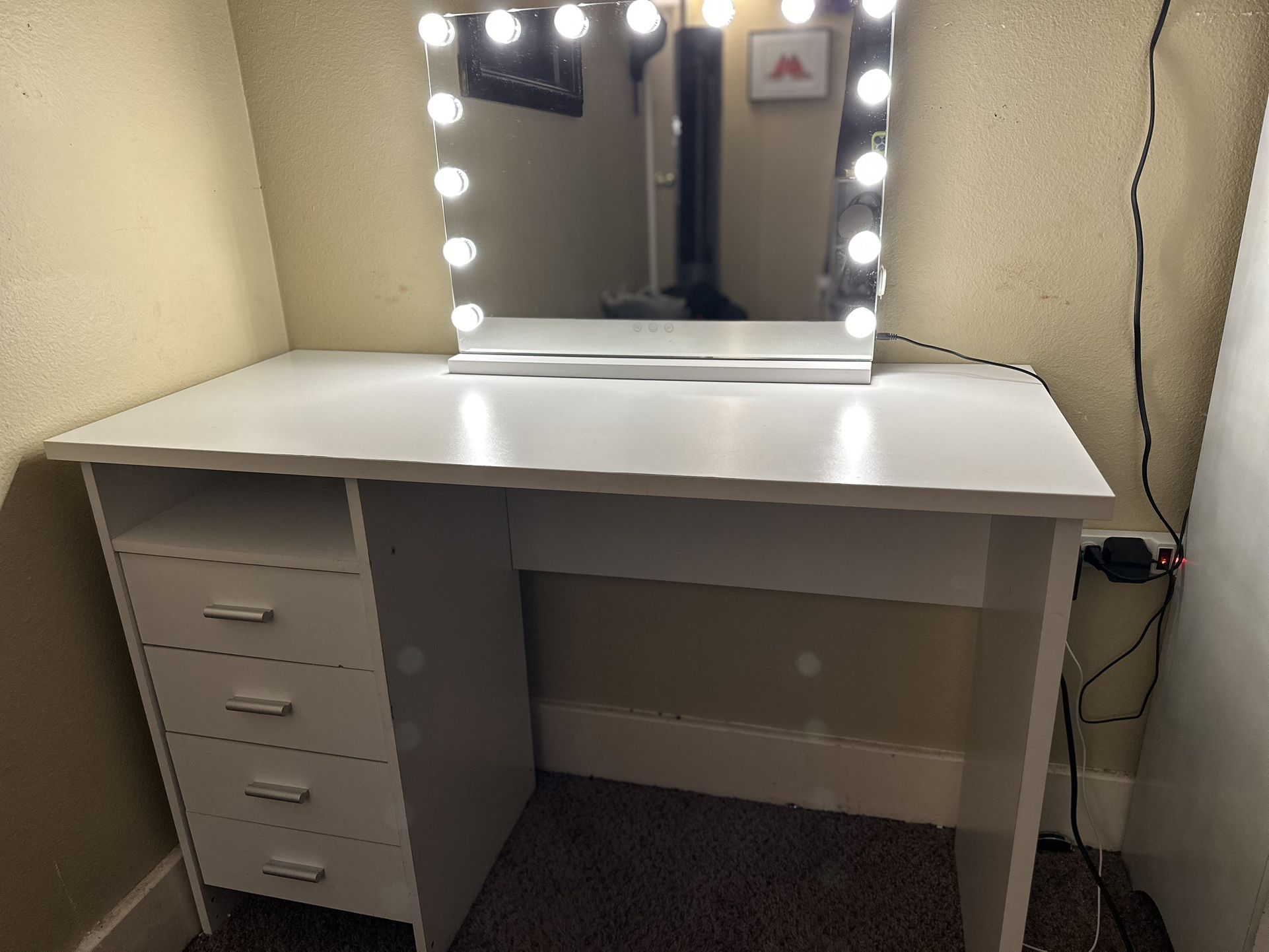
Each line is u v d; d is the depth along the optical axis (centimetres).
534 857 147
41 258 107
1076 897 136
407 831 116
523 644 154
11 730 108
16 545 107
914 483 84
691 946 130
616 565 143
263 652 112
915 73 118
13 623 107
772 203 144
